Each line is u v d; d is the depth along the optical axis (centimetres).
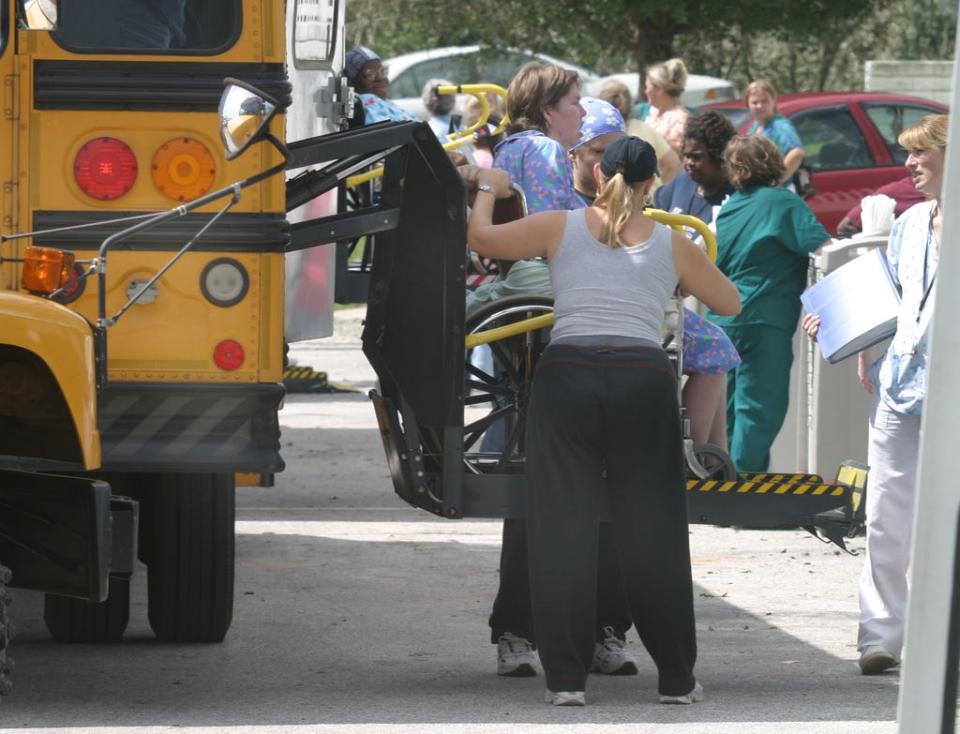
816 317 2127
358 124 3844
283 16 1777
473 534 3064
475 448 2745
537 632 1855
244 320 1775
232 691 1944
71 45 1756
